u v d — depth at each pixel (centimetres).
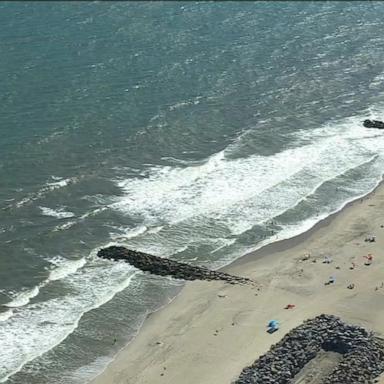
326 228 10069
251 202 10581
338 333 7631
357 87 14175
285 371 7156
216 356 7644
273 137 12325
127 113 12625
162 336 8006
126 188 10725
